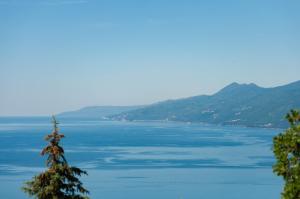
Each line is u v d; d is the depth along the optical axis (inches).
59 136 903.7
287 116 808.9
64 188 890.1
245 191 4598.9
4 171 5949.8
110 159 7490.2
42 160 7199.8
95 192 4431.6
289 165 781.9
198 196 4303.6
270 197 4293.8
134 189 4616.1
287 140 781.9
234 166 6638.8
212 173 5890.8
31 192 891.4
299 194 758.5
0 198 4114.2
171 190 4601.4
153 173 5807.1
